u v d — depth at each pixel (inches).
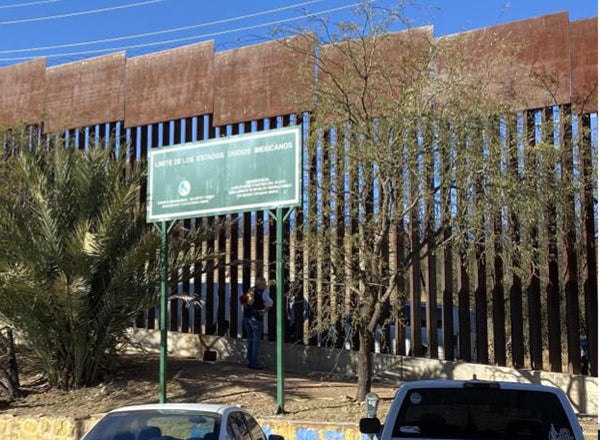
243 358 680.4
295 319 668.1
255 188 501.7
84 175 561.0
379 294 501.7
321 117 508.4
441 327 655.1
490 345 663.1
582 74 565.3
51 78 826.2
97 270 548.7
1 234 534.6
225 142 518.0
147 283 557.3
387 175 478.3
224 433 275.6
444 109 474.3
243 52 716.0
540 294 582.6
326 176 513.3
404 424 247.3
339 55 527.8
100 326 554.6
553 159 485.7
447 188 474.3
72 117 807.7
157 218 538.6
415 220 507.2
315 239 498.6
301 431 438.3
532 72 564.1
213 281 723.4
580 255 564.7
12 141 676.7
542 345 624.1
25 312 538.6
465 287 605.0
